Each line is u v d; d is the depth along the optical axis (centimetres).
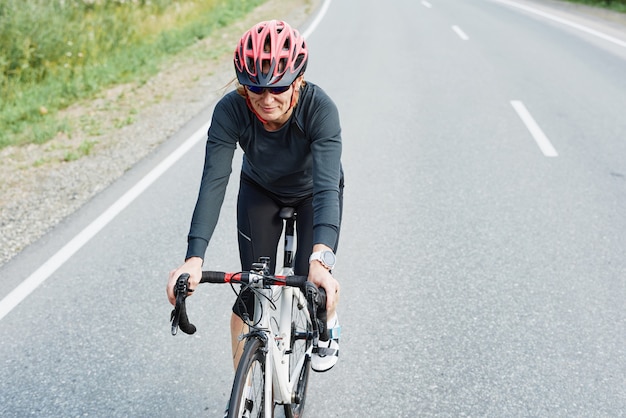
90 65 1061
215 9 1648
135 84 993
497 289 423
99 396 335
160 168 648
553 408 316
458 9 1819
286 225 295
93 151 704
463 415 313
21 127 791
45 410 325
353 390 334
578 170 622
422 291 423
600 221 517
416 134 733
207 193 257
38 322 400
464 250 475
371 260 464
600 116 792
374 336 378
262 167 277
